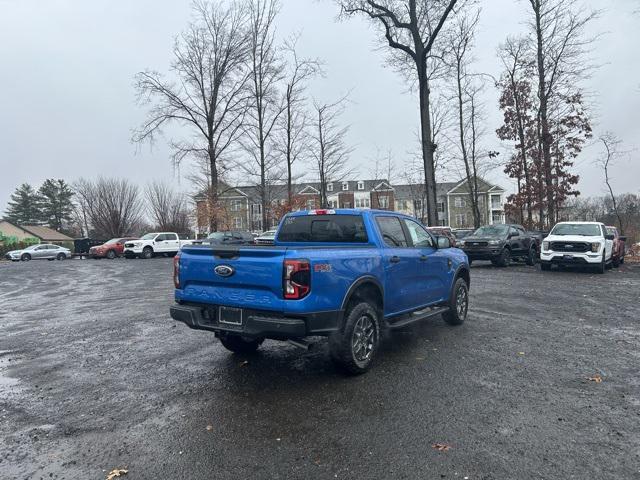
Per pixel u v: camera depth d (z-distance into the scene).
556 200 25.50
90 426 3.59
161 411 3.86
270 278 4.14
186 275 4.78
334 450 3.10
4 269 24.92
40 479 2.80
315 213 5.80
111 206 53.47
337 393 4.19
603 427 3.39
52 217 82.56
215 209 31.50
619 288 11.27
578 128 24.67
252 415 3.72
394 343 6.01
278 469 2.87
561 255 15.02
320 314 4.20
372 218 5.43
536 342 5.98
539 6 25.06
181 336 6.76
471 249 17.75
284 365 5.13
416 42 20.36
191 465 2.94
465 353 5.48
